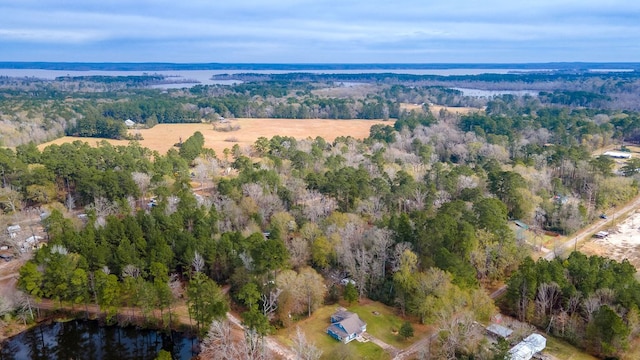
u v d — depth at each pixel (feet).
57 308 338.13
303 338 269.23
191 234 377.50
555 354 285.02
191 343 312.91
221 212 440.45
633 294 297.53
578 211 472.85
